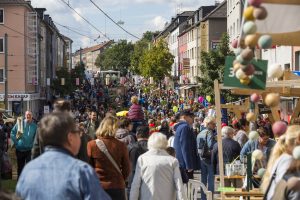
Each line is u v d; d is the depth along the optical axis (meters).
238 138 15.31
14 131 15.67
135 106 18.55
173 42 117.75
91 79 121.50
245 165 12.10
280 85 9.52
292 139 5.56
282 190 5.16
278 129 5.68
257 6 5.36
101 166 8.84
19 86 70.94
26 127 15.67
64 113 4.90
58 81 88.44
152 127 19.11
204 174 14.76
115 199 8.84
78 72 103.50
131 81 144.00
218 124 9.75
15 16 70.62
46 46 93.12
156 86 94.31
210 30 75.94
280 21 6.13
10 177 15.93
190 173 12.73
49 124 4.77
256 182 9.89
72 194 4.56
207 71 39.88
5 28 70.62
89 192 4.56
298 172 5.39
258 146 12.25
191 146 12.55
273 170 5.54
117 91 94.00
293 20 6.11
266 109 18.41
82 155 8.70
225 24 75.69
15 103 70.06
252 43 5.43
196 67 85.25
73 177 4.58
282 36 6.65
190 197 11.54
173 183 8.97
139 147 11.35
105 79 139.62
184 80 81.06
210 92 39.69
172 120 19.30
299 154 5.36
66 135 4.77
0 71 71.00
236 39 6.05
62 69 88.81
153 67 93.62
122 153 8.97
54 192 4.56
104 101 72.94
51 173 4.62
